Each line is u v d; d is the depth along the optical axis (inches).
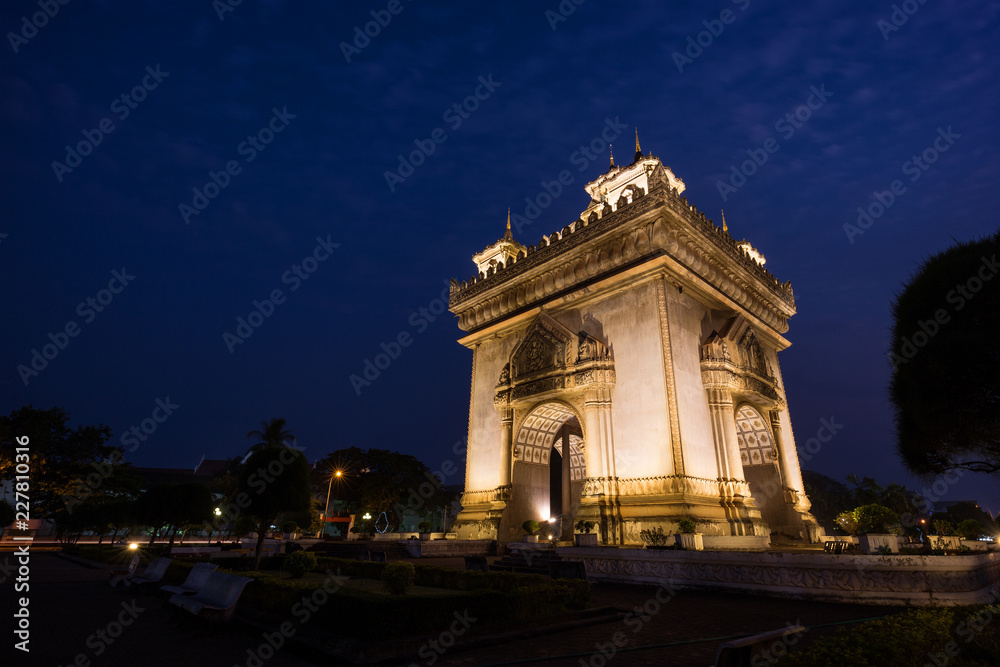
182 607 344.5
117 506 1214.3
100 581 608.4
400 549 1042.1
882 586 465.4
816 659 182.5
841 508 2463.1
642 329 989.8
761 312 1280.8
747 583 542.3
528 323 1245.7
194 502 896.9
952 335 283.1
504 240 1556.3
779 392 1279.5
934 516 2349.9
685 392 944.9
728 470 945.5
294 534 1478.8
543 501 1188.5
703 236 1083.9
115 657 274.8
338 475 1964.8
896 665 198.2
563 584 415.8
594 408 997.2
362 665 254.8
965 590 438.6
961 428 290.5
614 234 1063.0
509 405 1176.8
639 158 1310.3
